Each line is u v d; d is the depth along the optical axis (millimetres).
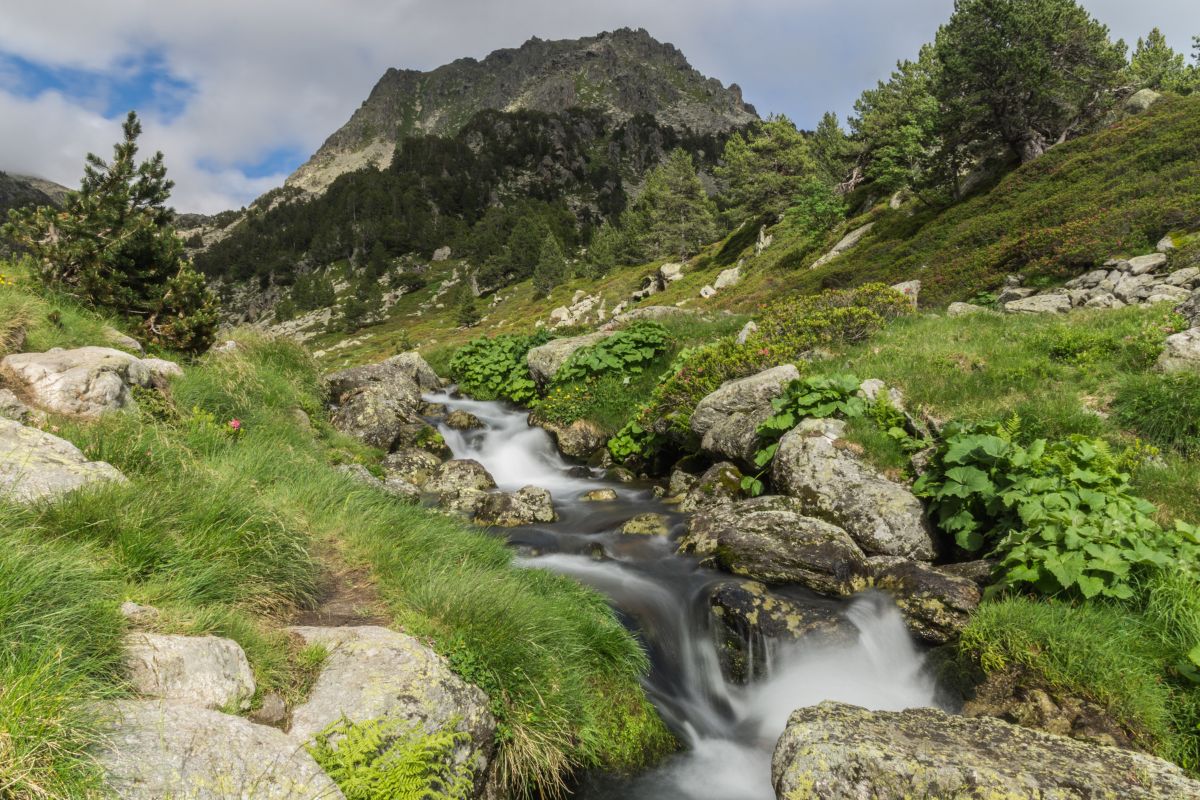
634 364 15625
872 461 8227
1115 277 17453
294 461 7309
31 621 2607
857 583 6492
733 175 70625
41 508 3721
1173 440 7324
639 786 4746
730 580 6797
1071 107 38062
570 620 5418
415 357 20047
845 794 3545
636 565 7797
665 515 9422
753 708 5879
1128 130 27625
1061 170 27984
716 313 19797
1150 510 5512
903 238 33875
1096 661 4387
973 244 26672
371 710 3312
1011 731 3990
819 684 5688
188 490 4734
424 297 154125
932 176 37812
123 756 2266
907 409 9281
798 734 3994
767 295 34531
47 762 2086
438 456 13398
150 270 11391
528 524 9648
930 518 7281
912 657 5645
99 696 2475
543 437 15242
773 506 7992
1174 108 27625
